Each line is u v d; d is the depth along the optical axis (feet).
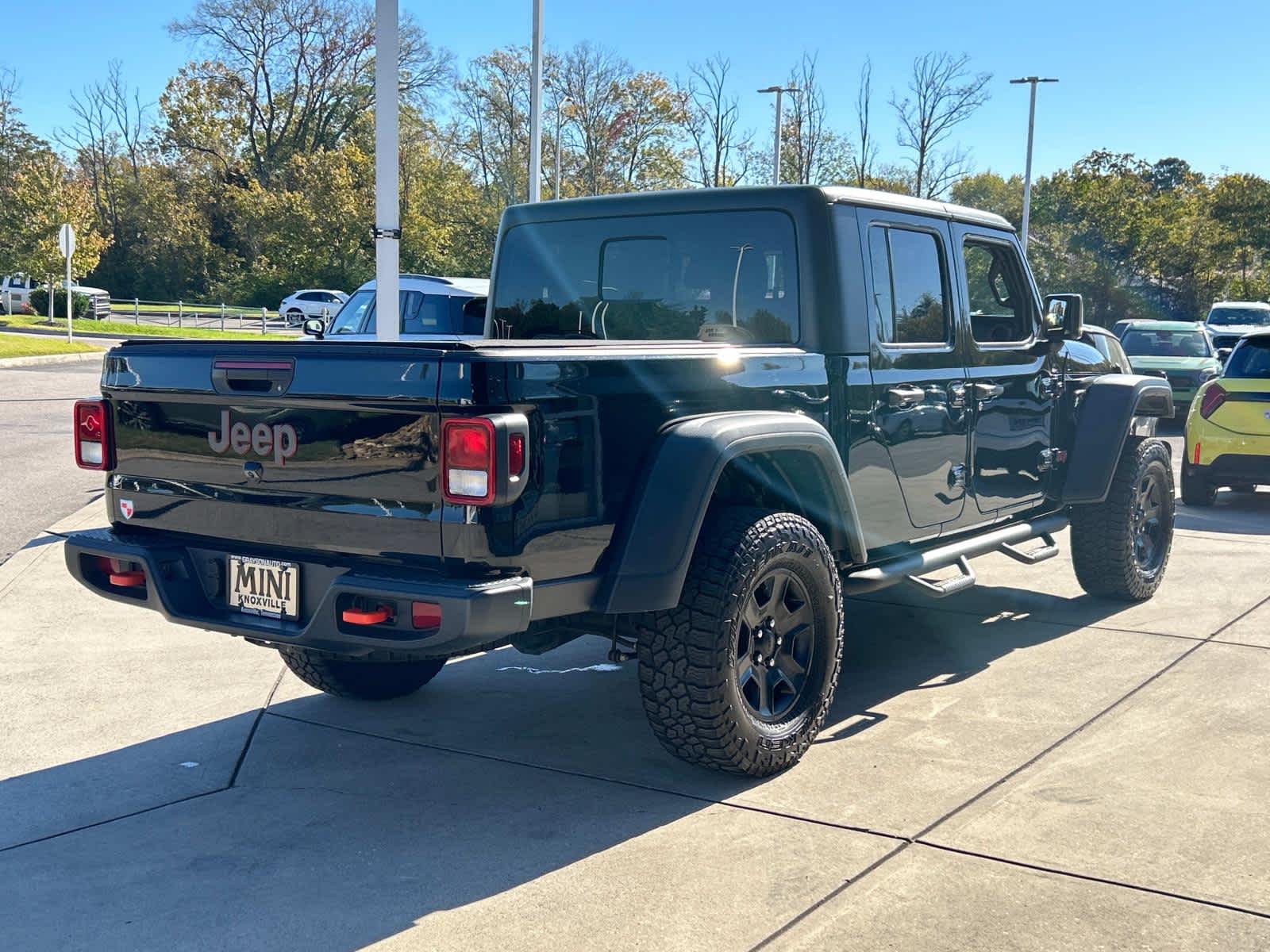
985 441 17.52
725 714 12.48
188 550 12.77
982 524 17.81
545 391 11.04
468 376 10.53
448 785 13.21
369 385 11.01
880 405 15.14
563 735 14.93
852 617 20.99
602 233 16.57
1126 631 19.80
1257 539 28.66
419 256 195.11
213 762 13.92
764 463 13.79
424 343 10.95
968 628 20.16
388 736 14.85
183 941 9.78
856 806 12.46
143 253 224.53
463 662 18.40
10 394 62.80
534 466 10.96
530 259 17.35
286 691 16.69
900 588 23.41
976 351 17.35
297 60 217.97
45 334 116.98
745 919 10.05
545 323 17.29
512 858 11.29
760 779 13.21
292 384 11.51
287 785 13.20
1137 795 12.70
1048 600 22.24
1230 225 201.77
